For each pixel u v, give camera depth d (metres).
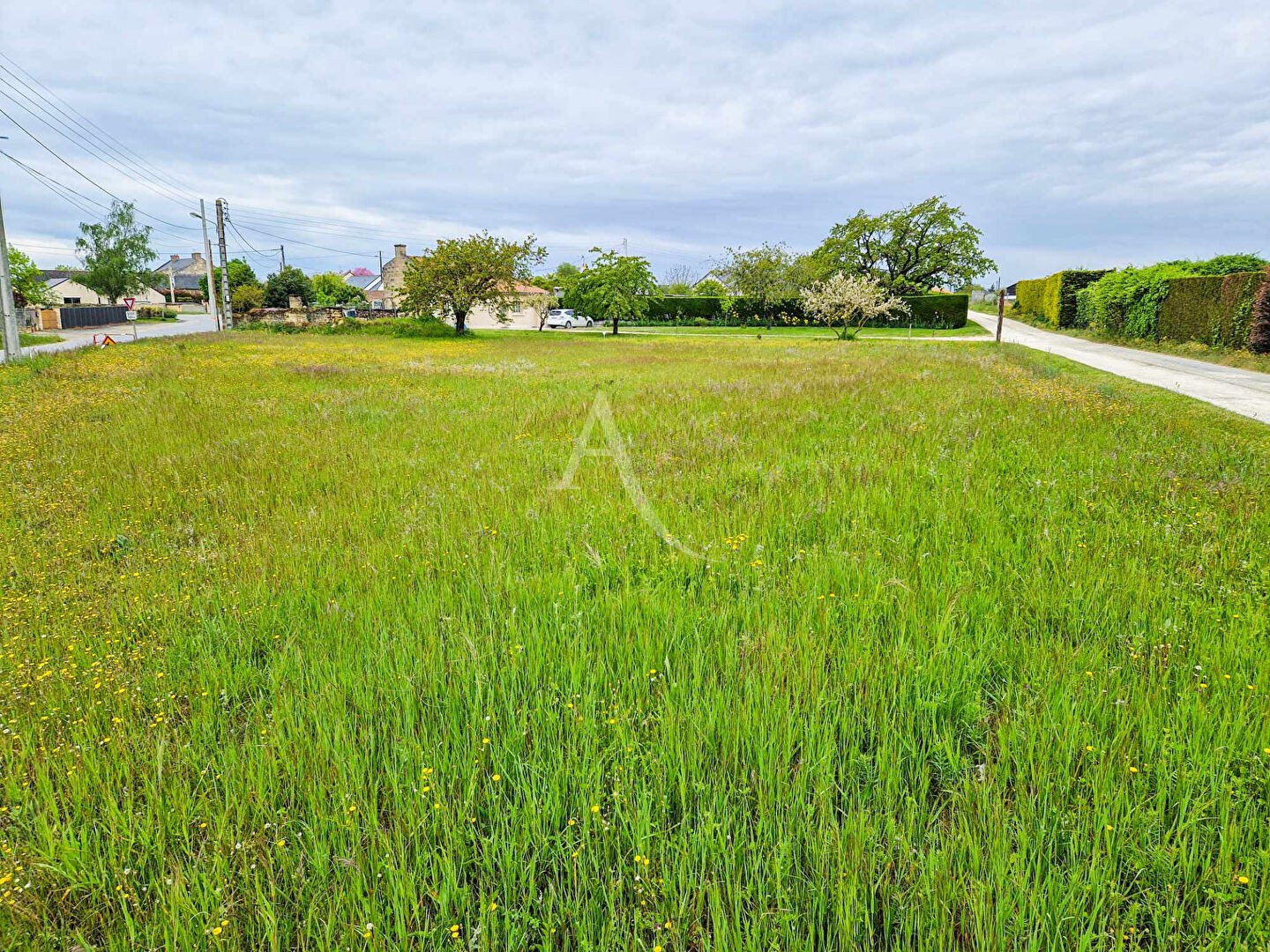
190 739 2.71
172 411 10.68
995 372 15.64
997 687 2.95
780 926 1.86
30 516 5.86
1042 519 4.94
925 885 1.93
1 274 19.69
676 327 56.25
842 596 3.81
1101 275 40.22
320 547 4.86
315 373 16.88
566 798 2.35
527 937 1.90
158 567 4.69
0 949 1.85
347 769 2.43
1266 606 3.53
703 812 2.22
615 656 3.21
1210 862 2.03
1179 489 5.77
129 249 75.88
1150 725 2.54
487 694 2.87
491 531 5.07
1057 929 1.79
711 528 4.88
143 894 2.05
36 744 2.74
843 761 2.52
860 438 8.10
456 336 41.72
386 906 1.98
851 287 36.72
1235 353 20.77
